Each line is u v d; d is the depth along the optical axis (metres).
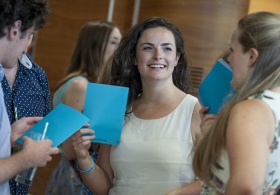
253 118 1.49
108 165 2.56
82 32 3.52
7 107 2.34
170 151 2.29
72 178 3.04
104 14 5.30
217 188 1.71
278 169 1.60
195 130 2.32
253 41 1.60
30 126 2.24
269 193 1.64
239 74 1.66
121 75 2.60
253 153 1.41
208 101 1.92
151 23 2.49
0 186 2.01
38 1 2.02
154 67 2.40
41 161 1.97
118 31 3.54
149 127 2.38
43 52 5.73
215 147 1.63
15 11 1.92
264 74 1.59
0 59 2.03
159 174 2.30
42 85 2.54
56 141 2.04
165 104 2.44
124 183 2.38
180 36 2.54
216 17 4.70
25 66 2.44
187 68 2.63
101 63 3.42
